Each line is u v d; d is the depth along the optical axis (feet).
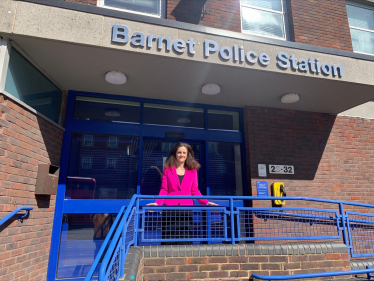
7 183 10.64
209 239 12.41
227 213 12.96
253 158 17.48
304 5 19.72
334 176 18.67
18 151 11.37
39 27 11.07
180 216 12.62
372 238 18.19
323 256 13.01
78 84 15.35
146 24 12.42
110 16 12.01
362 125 20.30
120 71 13.88
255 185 17.08
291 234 16.84
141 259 11.19
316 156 18.69
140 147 16.49
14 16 10.92
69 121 15.76
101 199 15.35
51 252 13.93
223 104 18.17
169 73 14.08
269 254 12.49
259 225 16.33
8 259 10.64
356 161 19.39
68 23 11.44
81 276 14.14
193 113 18.04
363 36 21.66
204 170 17.42
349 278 13.98
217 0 17.78
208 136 17.70
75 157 15.64
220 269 11.96
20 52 11.83
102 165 15.89
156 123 17.21
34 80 13.08
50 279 13.61
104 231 14.99
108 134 16.33
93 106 16.52
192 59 12.70
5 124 10.59
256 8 19.51
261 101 17.63
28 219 12.05
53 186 13.34
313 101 17.60
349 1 22.08
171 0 16.72
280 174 17.67
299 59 14.30
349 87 15.62
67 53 12.26
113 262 8.50
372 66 15.47
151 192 16.15
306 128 18.99
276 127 18.40
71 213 14.71
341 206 14.67
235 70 13.73
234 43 13.51
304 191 17.84
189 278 11.64
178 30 12.77
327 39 19.53
